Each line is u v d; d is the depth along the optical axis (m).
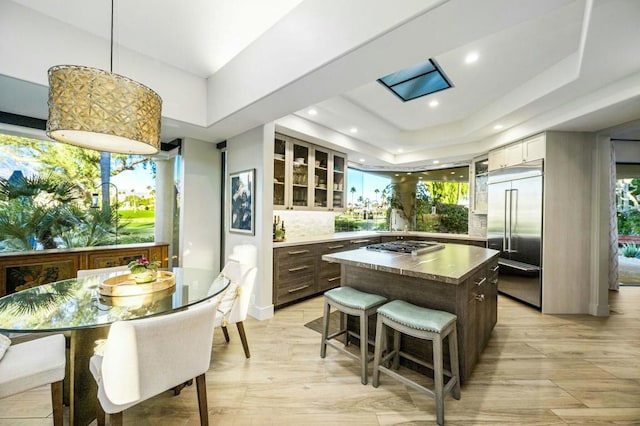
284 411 1.69
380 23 1.55
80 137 1.70
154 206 4.32
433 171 6.10
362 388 1.92
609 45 1.85
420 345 2.14
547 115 3.25
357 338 2.55
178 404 1.76
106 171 3.86
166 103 2.78
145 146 1.85
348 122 3.81
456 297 1.93
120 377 1.17
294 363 2.24
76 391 1.57
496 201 4.20
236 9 2.05
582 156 3.41
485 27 1.49
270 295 3.29
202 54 2.64
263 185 3.22
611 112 2.69
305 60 1.97
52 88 1.40
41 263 2.87
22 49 1.98
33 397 1.85
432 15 1.40
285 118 3.45
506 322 3.11
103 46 2.35
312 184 4.14
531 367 2.18
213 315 1.47
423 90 3.16
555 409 1.71
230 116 2.83
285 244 3.50
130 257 3.52
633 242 5.54
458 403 1.76
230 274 2.52
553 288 3.40
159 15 2.09
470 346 2.02
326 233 5.02
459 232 5.56
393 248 2.85
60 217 3.21
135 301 1.67
